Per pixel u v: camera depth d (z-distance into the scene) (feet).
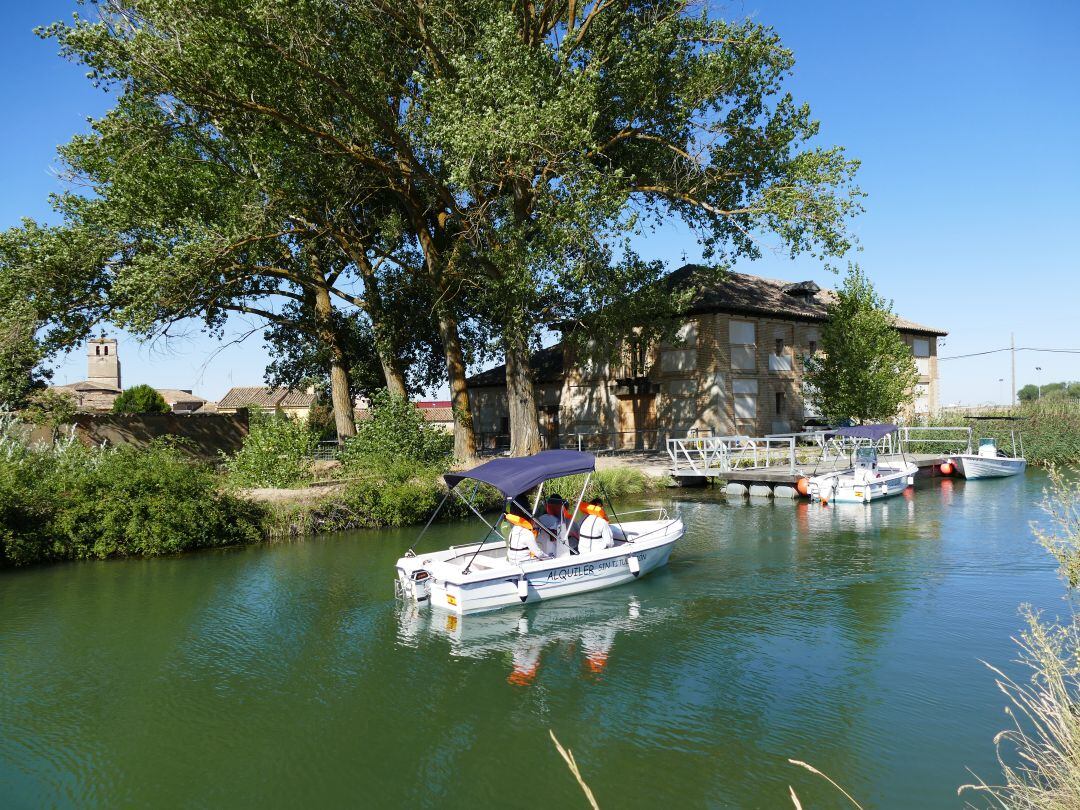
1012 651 30.01
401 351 108.78
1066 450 108.06
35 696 27.91
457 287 89.81
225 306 87.97
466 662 30.78
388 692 27.73
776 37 72.54
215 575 46.47
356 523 61.46
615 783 20.68
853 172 70.03
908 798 19.38
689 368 115.24
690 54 75.72
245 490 65.82
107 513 51.93
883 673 28.07
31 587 43.98
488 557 41.75
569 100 63.00
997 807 18.71
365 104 72.95
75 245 73.56
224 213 76.74
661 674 28.73
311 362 112.57
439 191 79.00
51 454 60.49
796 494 76.28
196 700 27.35
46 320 79.51
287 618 37.27
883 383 104.47
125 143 73.15
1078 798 14.70
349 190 81.82
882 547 51.52
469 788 20.77
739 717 24.66
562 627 35.06
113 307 80.79
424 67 78.64
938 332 155.12
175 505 53.83
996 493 80.89
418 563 39.14
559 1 76.84
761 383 118.01
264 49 68.69
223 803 20.38
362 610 38.50
